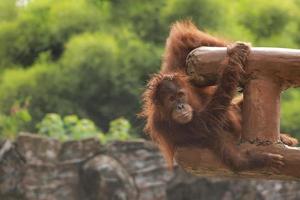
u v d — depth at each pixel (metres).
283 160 8.44
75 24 31.16
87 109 29.22
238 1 32.56
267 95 8.54
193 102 9.49
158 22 29.84
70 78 28.94
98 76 28.89
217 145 8.83
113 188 19.38
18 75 29.28
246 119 8.60
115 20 30.88
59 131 22.27
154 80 9.66
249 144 8.59
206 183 19.61
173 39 9.74
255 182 19.66
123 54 29.06
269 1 31.66
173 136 9.34
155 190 19.55
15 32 31.77
